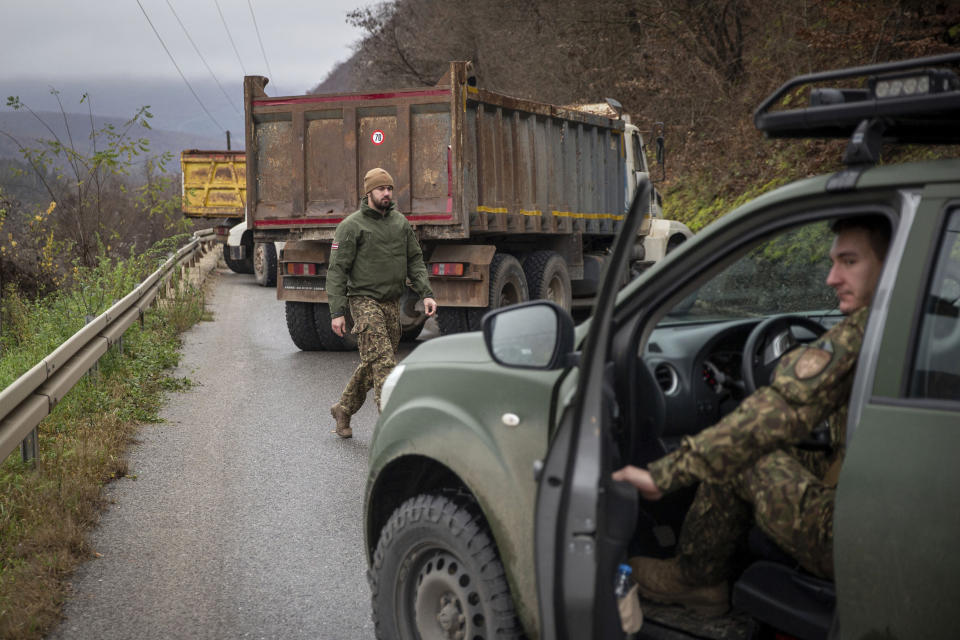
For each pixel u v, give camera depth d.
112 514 5.37
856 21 12.48
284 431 7.39
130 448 6.84
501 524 2.77
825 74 2.24
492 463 2.82
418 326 11.68
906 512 1.95
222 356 11.10
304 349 11.52
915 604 1.94
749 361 3.16
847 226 2.36
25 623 3.79
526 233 11.52
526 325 2.78
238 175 22.31
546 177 11.61
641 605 2.94
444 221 9.75
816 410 2.24
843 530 2.07
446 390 3.06
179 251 17.59
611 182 13.83
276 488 5.88
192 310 14.11
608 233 13.83
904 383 2.04
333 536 5.02
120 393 8.18
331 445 6.96
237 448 6.87
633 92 22.20
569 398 2.61
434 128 9.77
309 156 10.36
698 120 20.08
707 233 2.57
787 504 2.44
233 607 4.09
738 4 19.94
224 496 5.71
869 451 2.04
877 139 2.24
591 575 2.07
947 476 1.90
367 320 6.95
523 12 30.06
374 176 7.00
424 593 3.12
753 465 2.52
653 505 3.14
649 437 2.86
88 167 15.44
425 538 3.06
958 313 2.08
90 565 4.58
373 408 8.29
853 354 2.23
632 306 2.70
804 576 2.53
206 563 4.61
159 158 16.17
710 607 2.87
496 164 10.43
